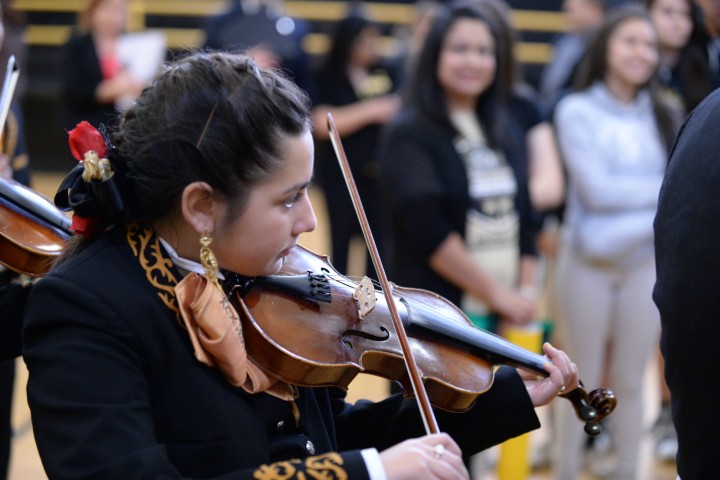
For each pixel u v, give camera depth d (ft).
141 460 7.02
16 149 13.53
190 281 7.81
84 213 7.93
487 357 9.60
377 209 27.20
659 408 23.00
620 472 18.97
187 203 7.70
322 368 8.30
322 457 7.31
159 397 7.68
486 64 16.66
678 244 8.02
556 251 20.52
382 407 9.47
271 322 8.49
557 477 19.07
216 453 7.64
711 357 7.89
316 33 47.16
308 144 7.88
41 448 7.29
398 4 46.88
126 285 7.73
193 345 7.66
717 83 20.45
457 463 7.30
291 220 7.97
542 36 47.01
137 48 27.55
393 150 16.65
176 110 7.69
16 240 10.55
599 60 18.49
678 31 20.20
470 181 16.53
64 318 7.52
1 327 10.56
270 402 8.27
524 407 9.34
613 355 18.81
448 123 16.58
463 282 16.49
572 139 18.42
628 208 18.12
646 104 18.57
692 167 8.06
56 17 47.21
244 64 7.88
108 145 7.92
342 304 9.16
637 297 18.37
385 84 27.50
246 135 7.57
